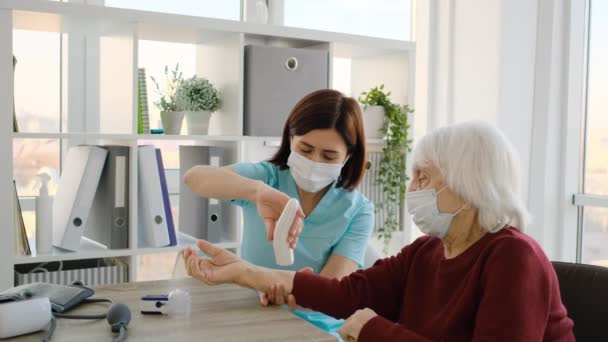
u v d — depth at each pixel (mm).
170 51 2668
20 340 1051
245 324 1167
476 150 1218
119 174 2188
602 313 1317
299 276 1426
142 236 2316
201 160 2369
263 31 2354
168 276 2707
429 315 1298
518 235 1200
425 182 1275
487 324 1120
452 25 2982
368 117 2682
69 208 2143
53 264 2258
